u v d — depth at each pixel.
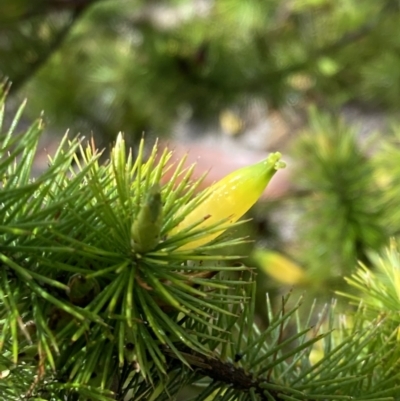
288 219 0.44
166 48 0.58
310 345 0.19
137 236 0.16
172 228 0.17
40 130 0.16
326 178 0.38
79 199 0.17
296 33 0.60
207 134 0.70
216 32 0.58
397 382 0.19
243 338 0.20
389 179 0.36
